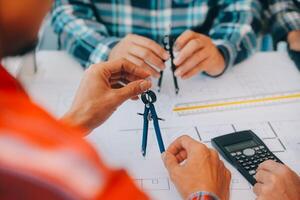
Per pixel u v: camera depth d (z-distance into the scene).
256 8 1.29
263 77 1.08
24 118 0.37
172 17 1.31
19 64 1.07
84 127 0.80
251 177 0.76
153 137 0.87
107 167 0.38
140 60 1.03
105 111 0.82
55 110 0.95
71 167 0.35
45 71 1.10
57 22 1.26
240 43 1.16
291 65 1.13
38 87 1.04
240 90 1.03
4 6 0.38
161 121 0.92
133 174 0.78
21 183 0.34
